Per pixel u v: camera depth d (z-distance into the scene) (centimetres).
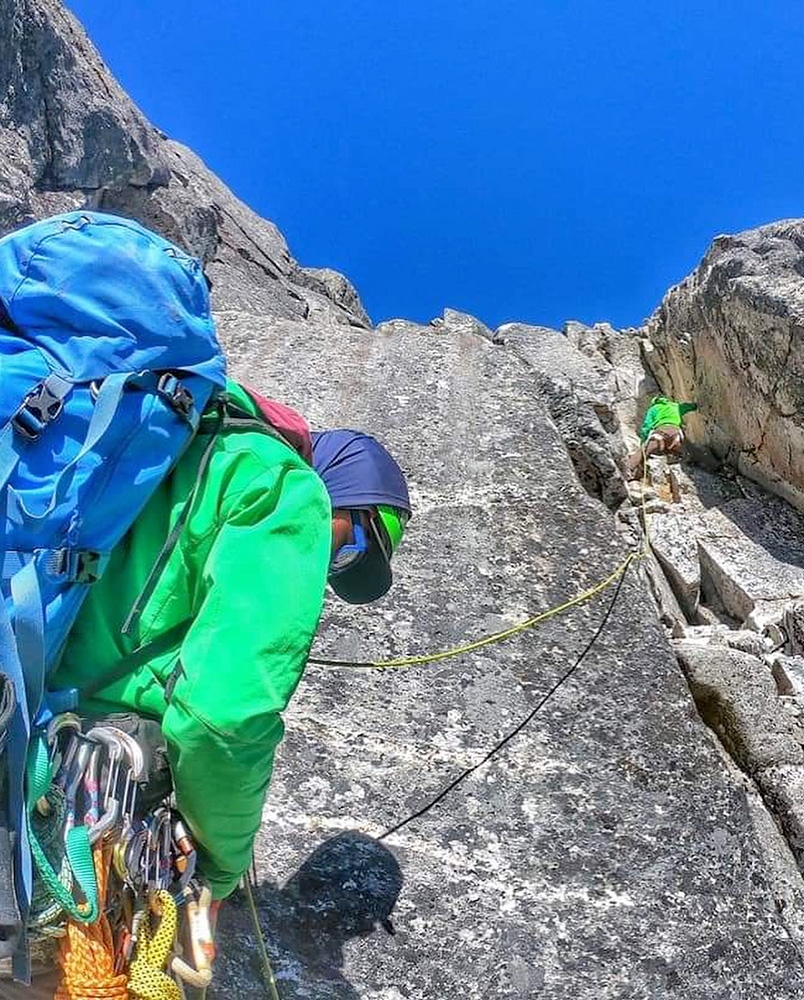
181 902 156
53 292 144
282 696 140
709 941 260
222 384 155
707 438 803
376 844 274
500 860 275
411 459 485
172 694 141
